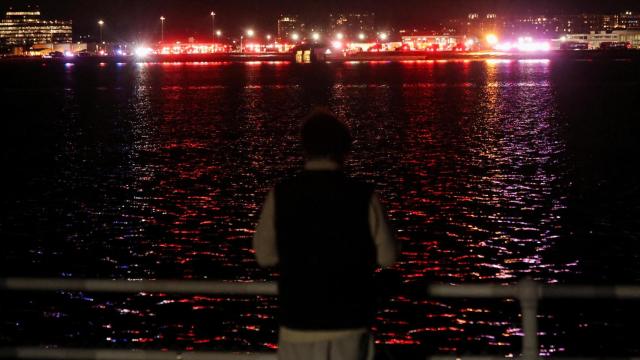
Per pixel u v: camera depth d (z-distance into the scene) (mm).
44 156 43844
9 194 32031
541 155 41188
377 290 4746
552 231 23984
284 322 4582
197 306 16828
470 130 54062
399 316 16094
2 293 17562
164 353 5590
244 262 20859
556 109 71312
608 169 36250
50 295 17516
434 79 131500
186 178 35250
